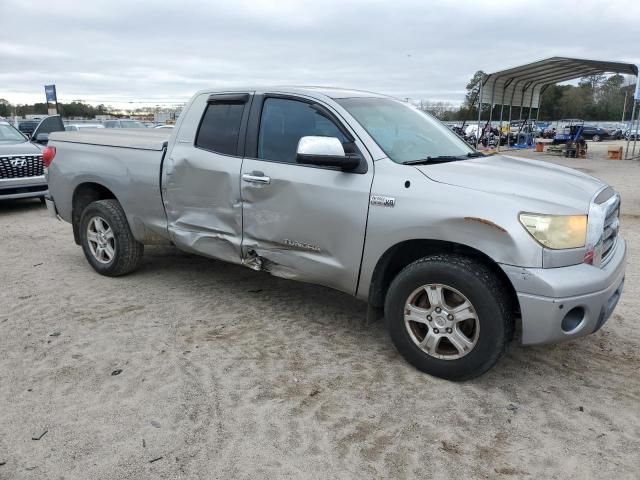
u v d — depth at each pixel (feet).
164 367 12.02
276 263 13.82
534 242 10.11
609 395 11.10
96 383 11.34
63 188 18.75
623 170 63.10
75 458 9.00
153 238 16.87
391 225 11.52
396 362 12.39
